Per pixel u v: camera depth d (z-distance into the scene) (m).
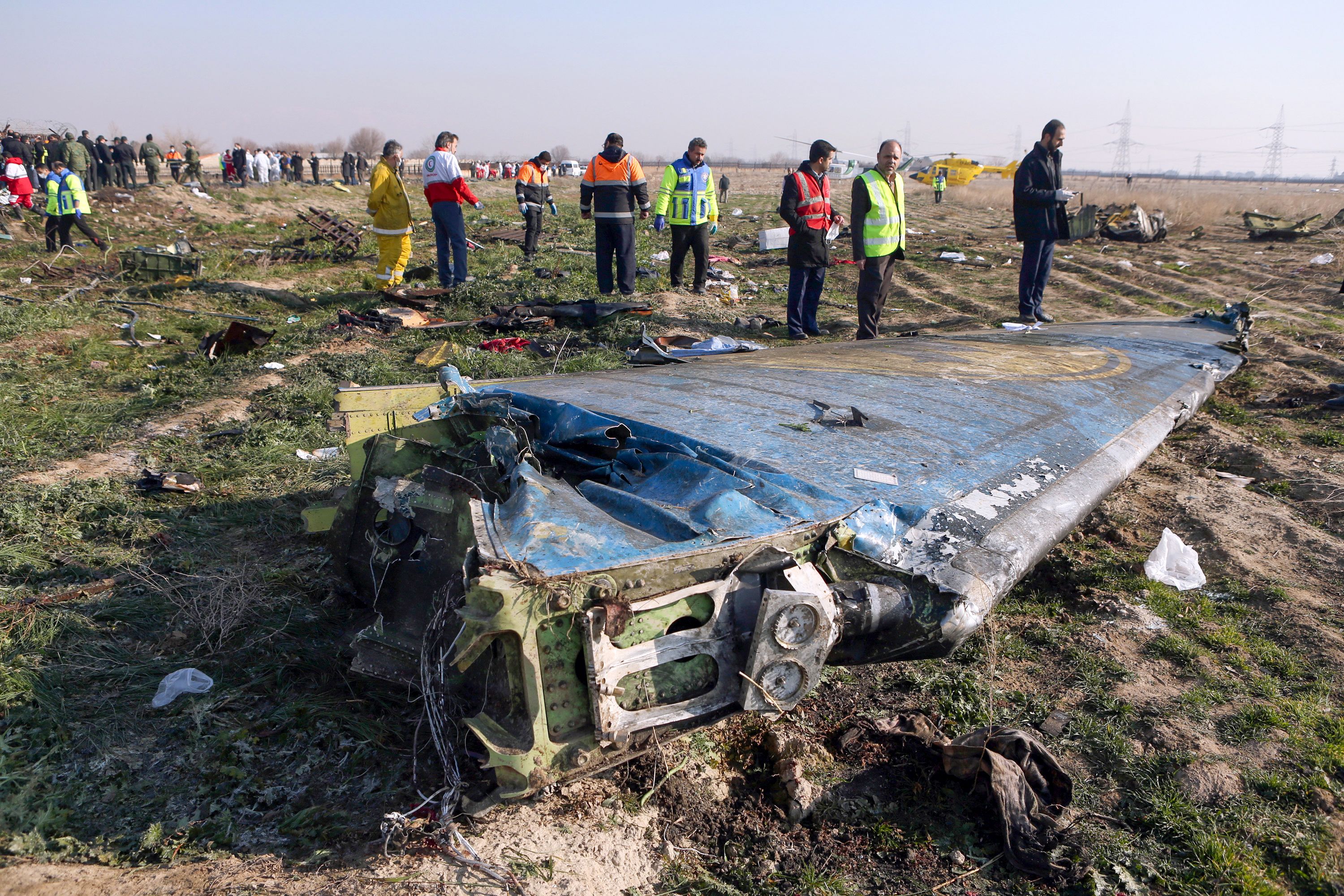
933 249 16.66
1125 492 5.14
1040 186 8.92
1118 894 2.32
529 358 7.84
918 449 3.38
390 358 7.82
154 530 4.32
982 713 3.12
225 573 3.92
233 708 2.99
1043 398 4.39
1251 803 2.63
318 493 4.95
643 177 10.08
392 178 10.49
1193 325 7.49
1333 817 2.58
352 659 3.30
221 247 16.38
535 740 2.11
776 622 2.26
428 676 2.67
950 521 2.88
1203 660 3.41
